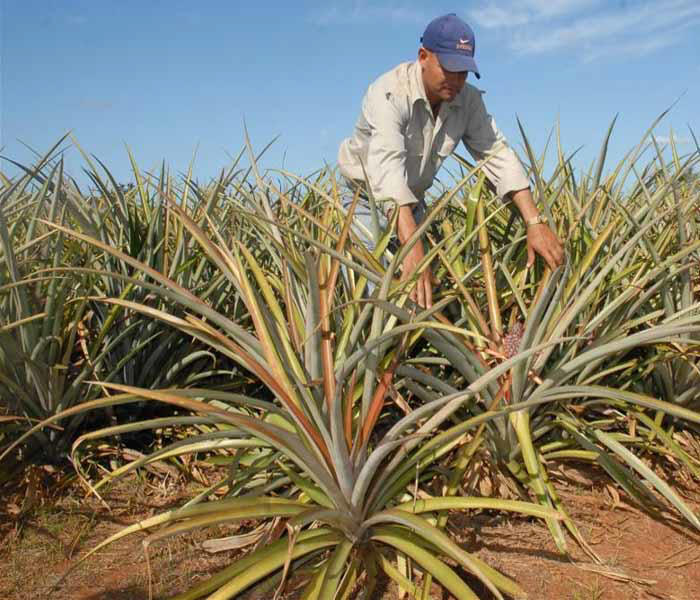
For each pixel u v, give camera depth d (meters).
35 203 3.20
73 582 2.03
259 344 2.14
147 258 3.16
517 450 2.49
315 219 2.47
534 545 2.24
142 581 2.04
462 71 2.76
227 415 1.79
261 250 3.58
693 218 3.24
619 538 2.32
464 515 2.39
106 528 2.37
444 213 3.81
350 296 2.64
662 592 2.02
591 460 2.74
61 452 2.82
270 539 2.11
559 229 3.19
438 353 3.03
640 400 1.99
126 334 2.97
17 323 2.39
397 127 2.85
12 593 1.97
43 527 2.35
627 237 3.17
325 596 1.75
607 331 2.87
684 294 2.89
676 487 2.68
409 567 1.99
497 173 3.10
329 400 1.86
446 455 2.60
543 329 2.41
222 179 3.25
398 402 2.36
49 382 2.67
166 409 3.18
